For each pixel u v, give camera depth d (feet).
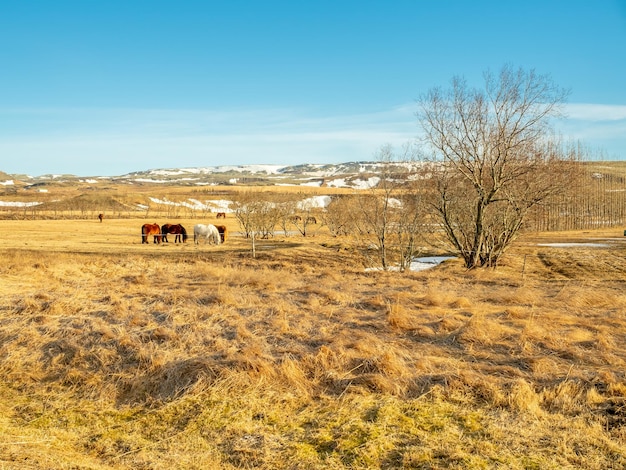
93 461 16.02
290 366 21.59
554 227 199.00
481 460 15.11
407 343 26.04
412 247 75.87
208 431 17.78
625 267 90.07
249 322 29.94
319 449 16.34
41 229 168.76
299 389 20.39
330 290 39.63
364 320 30.96
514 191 73.15
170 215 321.93
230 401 19.63
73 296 37.37
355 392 20.11
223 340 26.04
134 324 29.35
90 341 26.25
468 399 19.22
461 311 33.24
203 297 36.65
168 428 18.28
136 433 18.07
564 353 24.09
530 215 79.66
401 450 15.93
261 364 21.68
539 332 26.84
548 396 19.11
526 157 70.38
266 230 163.94
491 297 38.81
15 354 25.22
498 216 76.74
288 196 187.62
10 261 62.90
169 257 90.07
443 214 74.54
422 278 53.26
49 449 16.57
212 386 20.72
